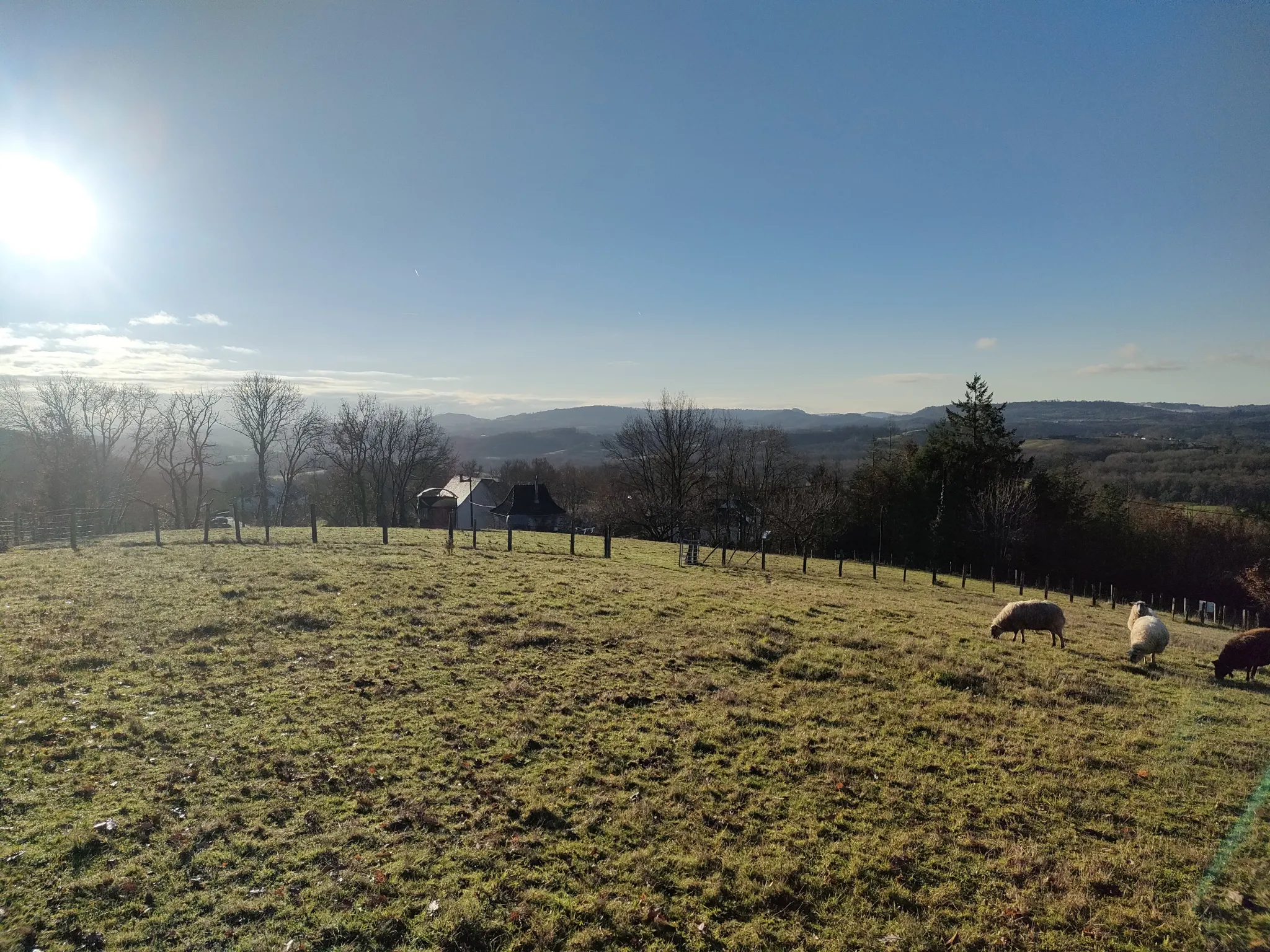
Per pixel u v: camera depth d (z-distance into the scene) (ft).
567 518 264.72
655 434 210.59
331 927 20.94
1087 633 73.05
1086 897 24.45
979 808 30.53
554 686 41.37
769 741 36.06
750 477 216.54
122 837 24.23
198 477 209.46
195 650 43.21
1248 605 163.94
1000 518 169.99
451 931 21.17
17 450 184.24
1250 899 24.59
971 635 62.95
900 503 199.62
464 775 30.32
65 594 54.75
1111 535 183.11
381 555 82.58
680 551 108.99
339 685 39.04
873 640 55.62
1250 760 36.40
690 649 50.01
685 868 25.20
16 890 21.16
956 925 23.00
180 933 20.31
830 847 26.91
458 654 45.60
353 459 257.55
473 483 246.88
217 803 26.91
